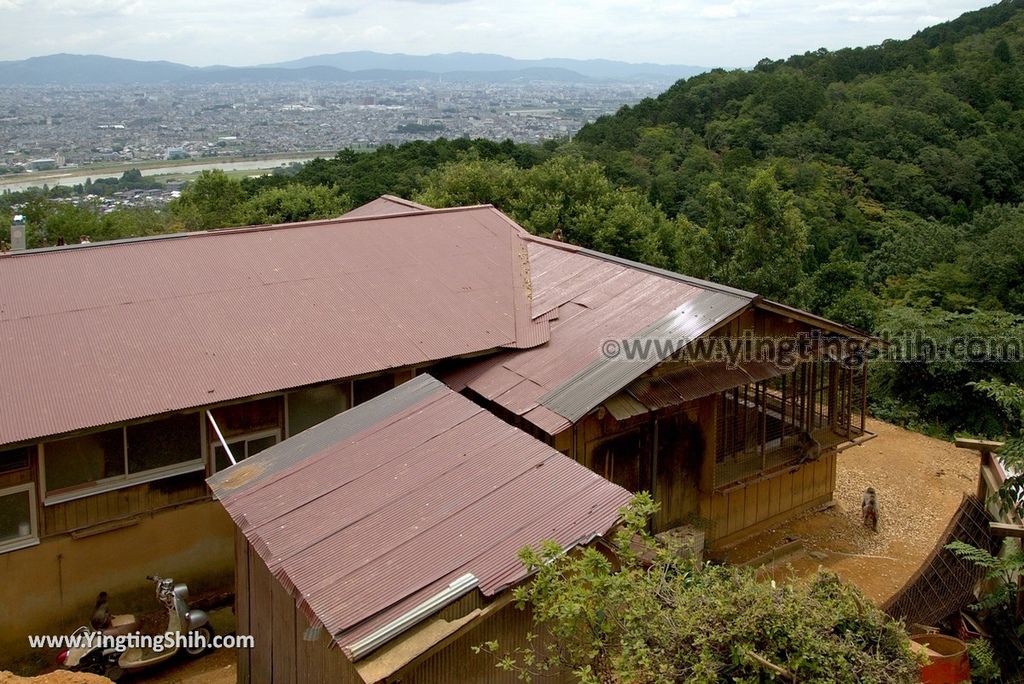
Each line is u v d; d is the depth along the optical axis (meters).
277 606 8.53
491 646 6.70
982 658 8.52
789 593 5.94
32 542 10.95
